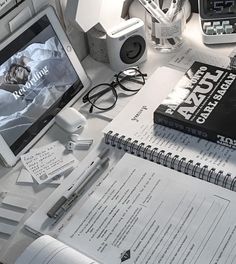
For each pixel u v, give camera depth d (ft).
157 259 2.41
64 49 3.30
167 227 2.53
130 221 2.58
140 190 2.73
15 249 2.59
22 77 3.04
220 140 2.88
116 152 3.01
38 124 3.13
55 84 3.24
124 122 3.11
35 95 3.11
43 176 2.90
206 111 2.99
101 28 3.55
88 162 2.96
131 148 2.96
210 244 2.44
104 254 2.45
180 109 3.03
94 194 2.74
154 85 3.33
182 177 2.77
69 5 3.30
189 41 3.76
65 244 2.49
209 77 3.21
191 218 2.56
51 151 3.05
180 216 2.58
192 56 3.62
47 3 3.28
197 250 2.43
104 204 2.68
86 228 2.58
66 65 3.31
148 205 2.64
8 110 2.97
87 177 2.85
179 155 2.84
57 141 3.12
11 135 2.98
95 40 3.57
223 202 2.61
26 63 3.07
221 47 3.68
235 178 2.68
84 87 3.42
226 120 2.91
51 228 2.64
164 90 3.28
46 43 3.18
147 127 3.06
